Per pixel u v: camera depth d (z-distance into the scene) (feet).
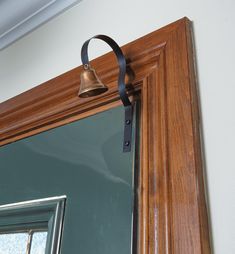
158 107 1.93
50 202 2.27
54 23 3.17
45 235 2.29
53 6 3.18
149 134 1.91
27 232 2.40
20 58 3.36
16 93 3.18
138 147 1.96
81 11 2.95
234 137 1.63
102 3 2.79
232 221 1.50
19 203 2.48
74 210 2.10
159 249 1.60
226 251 1.46
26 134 2.72
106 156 2.10
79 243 1.98
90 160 2.19
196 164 1.63
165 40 2.06
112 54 2.33
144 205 1.76
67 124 2.45
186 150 1.68
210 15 2.00
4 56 3.59
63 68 2.83
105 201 1.98
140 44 2.19
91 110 2.34
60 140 2.44
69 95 2.49
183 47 1.94
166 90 1.92
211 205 1.57
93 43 2.65
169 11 2.25
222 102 1.73
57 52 2.97
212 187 1.60
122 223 1.84
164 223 1.63
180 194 1.62
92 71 1.98
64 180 2.27
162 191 1.70
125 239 1.79
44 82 2.86
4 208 2.56
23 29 3.44
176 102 1.82
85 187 2.12
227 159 1.61
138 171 1.90
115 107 2.21
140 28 2.39
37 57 3.16
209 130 1.72
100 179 2.07
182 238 1.53
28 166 2.57
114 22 2.60
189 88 1.81
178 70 1.90
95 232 1.94
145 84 2.06
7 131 2.86
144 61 2.12
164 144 1.79
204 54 1.91
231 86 1.74
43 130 2.60
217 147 1.66
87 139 2.27
